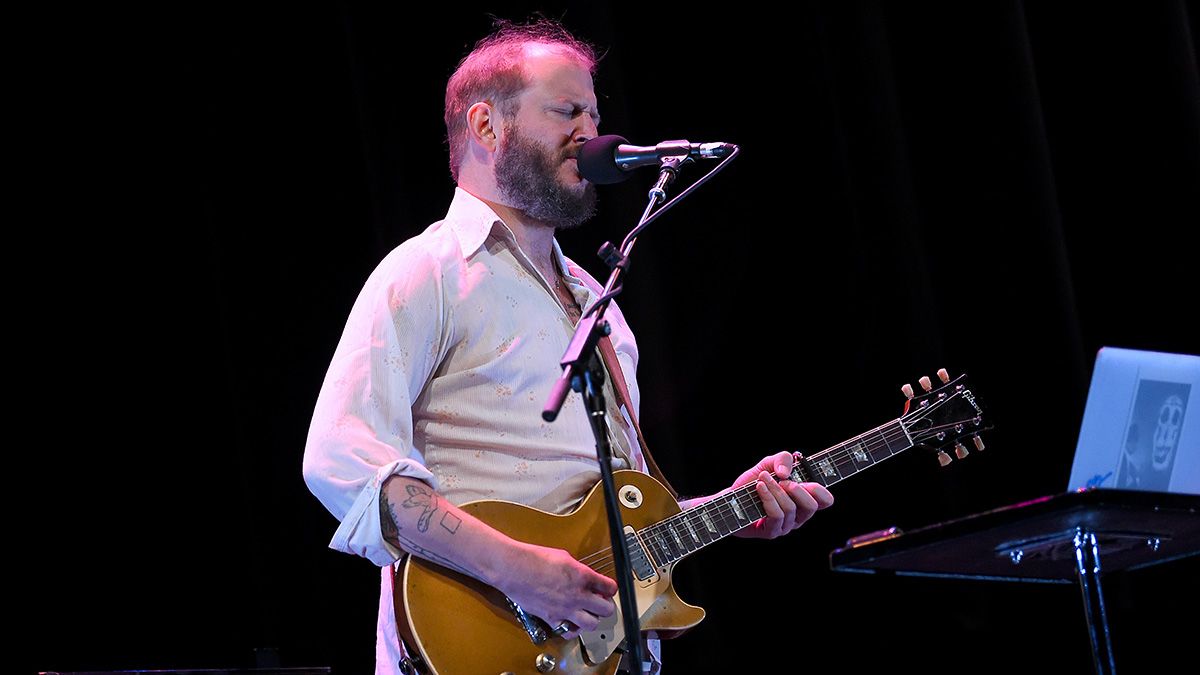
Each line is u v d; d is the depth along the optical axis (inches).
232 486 312.2
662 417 317.7
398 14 322.7
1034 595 322.0
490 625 177.8
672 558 194.2
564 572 175.2
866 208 333.4
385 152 315.3
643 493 196.5
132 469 303.9
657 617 190.1
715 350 331.9
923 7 345.4
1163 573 317.4
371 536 174.1
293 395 313.7
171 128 316.5
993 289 331.9
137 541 301.1
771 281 336.2
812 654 323.0
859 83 336.2
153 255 313.4
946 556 214.5
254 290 315.3
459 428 188.9
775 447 330.6
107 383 304.8
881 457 214.1
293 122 324.8
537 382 192.5
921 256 330.6
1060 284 327.6
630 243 180.1
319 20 329.1
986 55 338.3
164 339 312.0
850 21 337.7
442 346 189.2
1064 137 344.5
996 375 328.8
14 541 288.7
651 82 340.8
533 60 209.3
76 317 304.2
